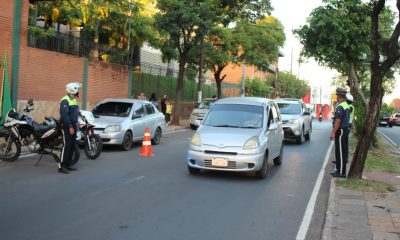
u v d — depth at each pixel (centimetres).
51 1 2145
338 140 1199
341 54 1759
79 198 891
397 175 1284
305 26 1683
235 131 1166
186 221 759
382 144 2292
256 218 796
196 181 1098
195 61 3394
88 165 1279
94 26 2502
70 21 2241
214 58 3269
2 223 716
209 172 1227
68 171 1158
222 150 1119
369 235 696
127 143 1623
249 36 3462
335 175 1202
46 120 1244
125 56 2817
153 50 3766
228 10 3170
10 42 1808
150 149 1527
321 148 2005
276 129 1295
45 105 2031
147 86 3216
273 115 1321
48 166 1234
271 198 955
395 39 1079
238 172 1252
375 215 815
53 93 2095
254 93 5569
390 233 706
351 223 762
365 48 1655
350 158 1617
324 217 823
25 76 1903
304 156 1691
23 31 1877
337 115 1191
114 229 701
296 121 2112
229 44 3275
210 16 2708
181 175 1170
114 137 1560
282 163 1479
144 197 917
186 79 4012
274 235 704
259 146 1134
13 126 1256
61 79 2152
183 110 3778
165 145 1844
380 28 1947
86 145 1381
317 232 729
